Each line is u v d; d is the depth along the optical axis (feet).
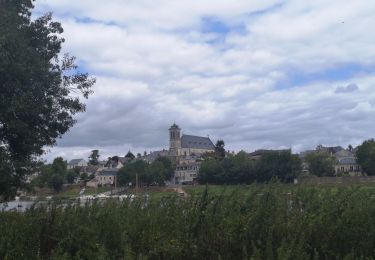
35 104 53.83
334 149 585.22
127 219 22.75
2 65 46.83
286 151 203.31
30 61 51.24
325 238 18.63
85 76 61.98
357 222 19.24
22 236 21.90
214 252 18.72
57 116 61.00
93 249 20.52
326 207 20.36
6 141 59.11
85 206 28.19
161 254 19.47
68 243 21.68
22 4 56.90
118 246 20.61
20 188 64.64
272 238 18.48
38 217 25.72
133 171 382.83
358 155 383.65
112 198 29.84
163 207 24.12
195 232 19.88
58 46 61.21
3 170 58.03
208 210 21.16
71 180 387.96
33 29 58.39
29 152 61.26
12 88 49.75
